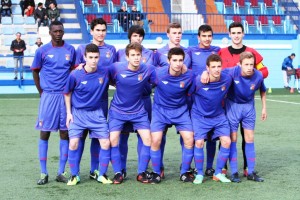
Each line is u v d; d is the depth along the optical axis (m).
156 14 28.06
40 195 6.63
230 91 7.43
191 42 26.95
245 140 7.52
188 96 7.44
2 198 6.49
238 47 7.70
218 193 6.69
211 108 7.28
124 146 7.69
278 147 10.15
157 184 7.22
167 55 7.33
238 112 7.43
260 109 17.03
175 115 7.36
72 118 7.27
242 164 8.70
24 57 24.84
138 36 7.77
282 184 7.16
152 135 7.32
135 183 7.30
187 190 6.86
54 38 7.36
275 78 27.78
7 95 22.53
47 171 7.99
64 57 7.39
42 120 7.36
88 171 8.12
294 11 30.59
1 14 27.00
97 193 6.72
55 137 11.52
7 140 10.95
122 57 7.81
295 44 27.89
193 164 8.58
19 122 13.74
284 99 20.70
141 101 7.44
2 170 8.11
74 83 7.16
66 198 6.48
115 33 26.27
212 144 7.81
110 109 7.44
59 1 28.17
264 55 27.62
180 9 30.05
